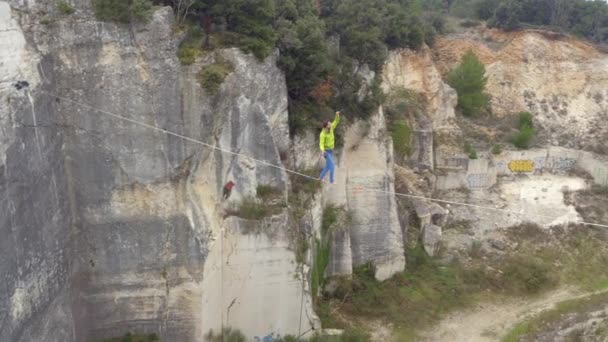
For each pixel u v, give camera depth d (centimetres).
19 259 1655
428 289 3375
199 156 2172
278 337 2581
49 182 1869
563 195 4512
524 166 4797
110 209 2122
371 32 3456
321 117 2930
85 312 2194
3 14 1625
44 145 1834
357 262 3369
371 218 3359
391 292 3291
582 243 3997
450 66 5584
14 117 1641
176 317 2280
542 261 3731
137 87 2000
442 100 4800
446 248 3809
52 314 1883
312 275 2764
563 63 5722
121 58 1964
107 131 2020
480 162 4472
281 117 2588
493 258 3750
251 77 2284
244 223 2389
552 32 5950
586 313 3259
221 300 2425
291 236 2489
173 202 2177
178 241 2211
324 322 2886
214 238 2284
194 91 2081
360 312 3095
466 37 6119
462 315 3192
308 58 2691
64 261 1995
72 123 1984
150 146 2073
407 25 4762
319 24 2822
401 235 3481
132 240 2180
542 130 5244
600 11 6519
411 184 3931
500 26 6159
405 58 4838
